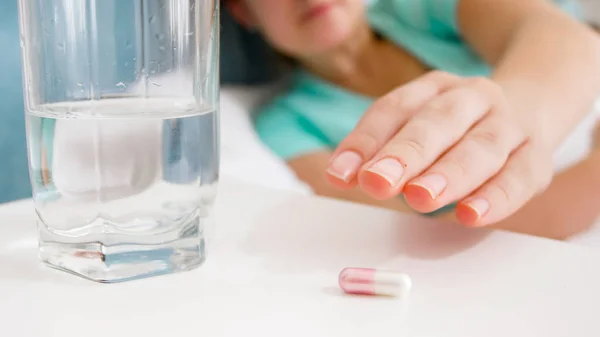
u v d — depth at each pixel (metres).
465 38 0.78
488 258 0.28
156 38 0.26
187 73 0.26
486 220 0.29
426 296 0.25
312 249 0.29
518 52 0.51
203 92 0.27
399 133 0.30
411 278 0.26
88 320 0.23
